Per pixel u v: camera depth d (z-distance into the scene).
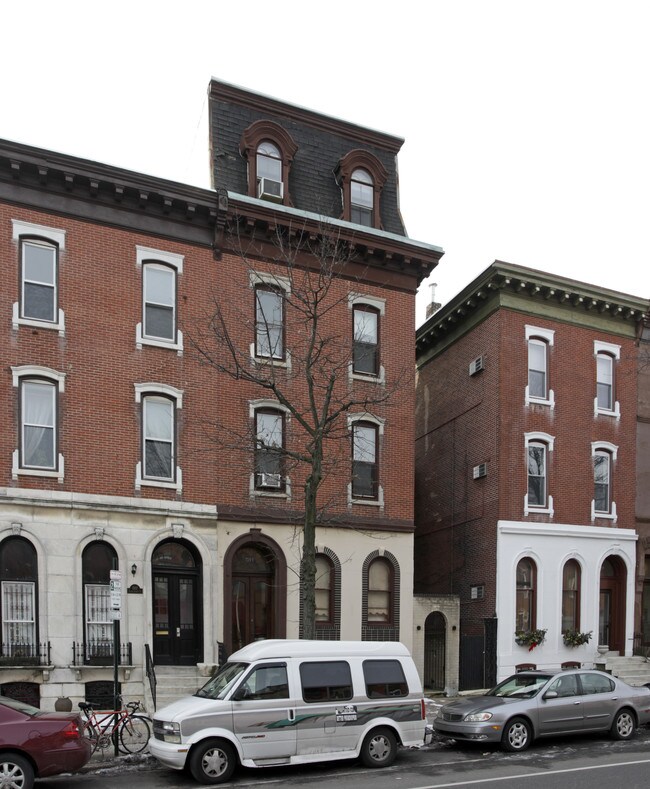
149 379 19.62
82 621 18.02
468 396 26.14
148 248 20.12
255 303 21.27
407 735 13.44
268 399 21.00
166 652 19.19
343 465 21.72
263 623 20.62
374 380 22.61
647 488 26.84
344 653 13.41
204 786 11.78
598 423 26.00
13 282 18.41
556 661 23.81
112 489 18.81
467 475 25.70
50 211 19.05
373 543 21.92
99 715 14.40
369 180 24.06
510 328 24.86
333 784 11.80
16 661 17.05
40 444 18.34
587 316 26.28
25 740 10.91
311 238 21.92
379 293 23.11
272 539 20.61
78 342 18.94
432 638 23.34
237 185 22.09
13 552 17.69
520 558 23.84
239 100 22.98
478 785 11.62
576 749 14.62
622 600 25.52
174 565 19.59
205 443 20.05
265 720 12.38
